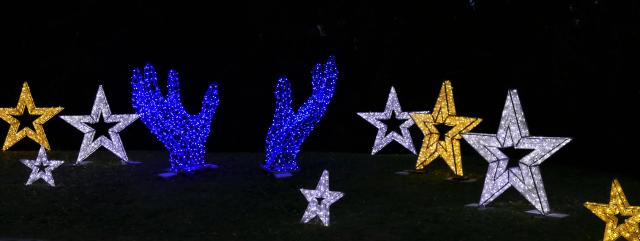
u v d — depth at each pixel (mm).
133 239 9578
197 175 13719
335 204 11406
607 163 16359
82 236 9719
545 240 9188
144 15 22141
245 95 22516
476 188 12539
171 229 10078
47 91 21781
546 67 20891
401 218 10469
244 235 9711
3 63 21594
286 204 11453
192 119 14008
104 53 22094
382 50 22531
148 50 22438
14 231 9953
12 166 14680
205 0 22250
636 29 19375
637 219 8625
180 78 22547
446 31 22156
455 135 13367
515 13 21422
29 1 21562
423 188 12562
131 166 14602
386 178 13484
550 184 13039
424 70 22328
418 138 21156
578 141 19141
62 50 22109
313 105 13938
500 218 10375
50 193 12242
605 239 8797
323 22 23016
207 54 22656
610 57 19688
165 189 12531
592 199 11703
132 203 11578
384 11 22469
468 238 9352
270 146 14000
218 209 11172
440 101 13562
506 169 10984
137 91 14062
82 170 14164
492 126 21188
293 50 23000
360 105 22203
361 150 20984
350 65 22828
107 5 21969
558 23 21000
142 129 21594
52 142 20844
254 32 22844
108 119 14703
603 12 19906
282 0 22688
